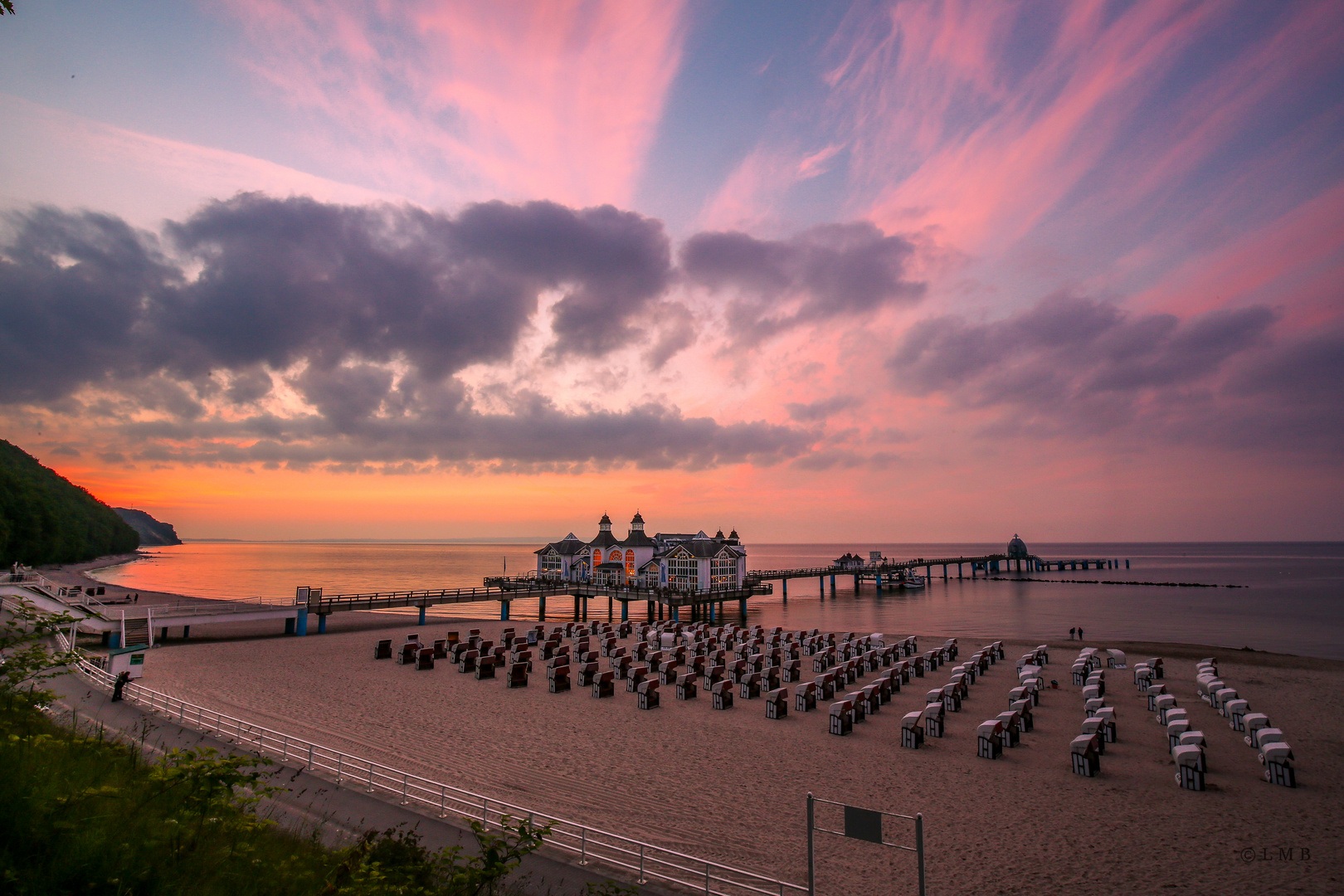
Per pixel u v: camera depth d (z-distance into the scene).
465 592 73.12
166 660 43.06
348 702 34.47
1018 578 174.75
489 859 11.58
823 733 31.30
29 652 12.24
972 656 51.66
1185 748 24.78
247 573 161.50
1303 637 70.19
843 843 19.95
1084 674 42.03
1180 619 86.50
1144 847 19.94
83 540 157.38
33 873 8.72
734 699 37.56
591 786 23.92
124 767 14.61
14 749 11.85
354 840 16.44
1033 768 26.58
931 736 30.55
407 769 24.33
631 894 15.09
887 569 138.38
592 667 40.84
